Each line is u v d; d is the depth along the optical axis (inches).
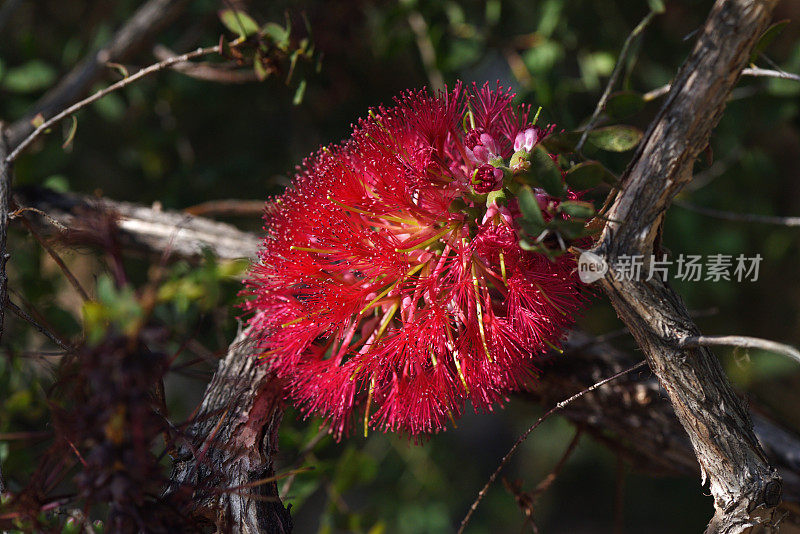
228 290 16.6
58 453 13.1
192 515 13.7
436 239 13.9
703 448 13.6
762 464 13.6
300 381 14.1
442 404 14.0
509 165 13.9
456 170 14.0
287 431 16.7
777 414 16.0
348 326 14.2
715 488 13.7
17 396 16.0
